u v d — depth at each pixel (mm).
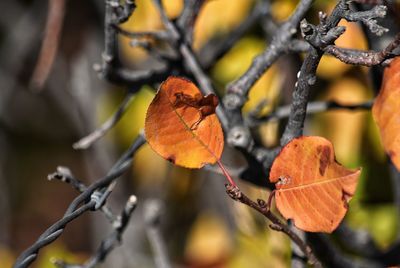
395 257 1117
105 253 1019
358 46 1127
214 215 1477
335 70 1216
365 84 1227
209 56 1230
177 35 1051
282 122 1152
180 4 1207
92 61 1474
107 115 1449
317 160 865
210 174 1453
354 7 969
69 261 1383
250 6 1242
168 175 1382
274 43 1004
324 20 868
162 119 860
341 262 1063
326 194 865
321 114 1229
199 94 856
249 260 1251
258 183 1006
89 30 1471
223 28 1243
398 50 893
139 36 1055
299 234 1006
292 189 869
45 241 886
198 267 1478
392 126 859
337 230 1116
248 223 1231
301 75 898
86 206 904
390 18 994
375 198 1226
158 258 1182
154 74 1076
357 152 1226
